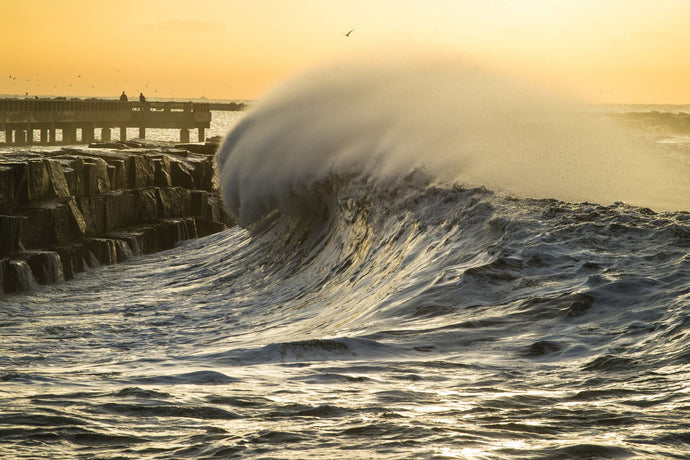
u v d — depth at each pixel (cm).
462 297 3559
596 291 3272
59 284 7812
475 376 2511
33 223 8150
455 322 3219
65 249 8162
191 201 11794
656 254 3703
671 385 2270
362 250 5847
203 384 2438
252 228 8931
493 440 1792
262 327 4784
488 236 4425
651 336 2772
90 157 10219
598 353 2700
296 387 2372
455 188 5434
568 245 3969
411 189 5784
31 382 2522
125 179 10706
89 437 1855
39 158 9769
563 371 2534
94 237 9375
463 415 2019
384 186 6134
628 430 1873
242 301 6222
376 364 2711
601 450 1712
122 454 1734
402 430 1870
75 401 2172
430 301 3581
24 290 7394
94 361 4144
